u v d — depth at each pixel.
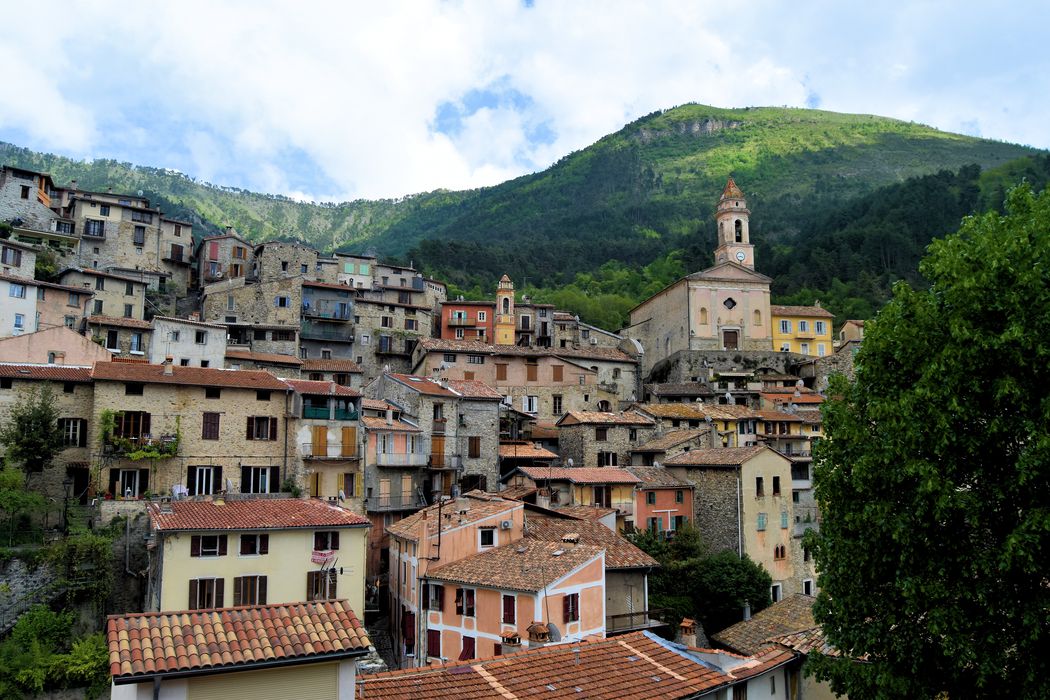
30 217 101.25
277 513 43.25
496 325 112.31
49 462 49.16
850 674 23.12
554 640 36.66
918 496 21.14
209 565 39.59
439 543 45.00
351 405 58.81
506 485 67.56
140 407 52.25
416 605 45.59
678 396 97.25
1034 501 19.78
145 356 74.88
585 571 40.94
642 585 48.22
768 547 61.88
